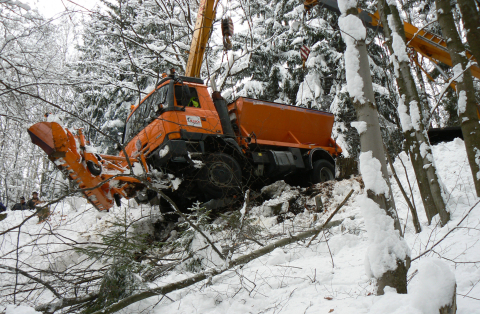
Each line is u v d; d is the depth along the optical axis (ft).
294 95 53.72
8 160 47.19
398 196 21.57
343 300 9.97
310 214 21.95
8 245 24.95
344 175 29.37
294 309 10.15
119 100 45.50
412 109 16.98
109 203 21.84
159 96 25.48
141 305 12.25
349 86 10.02
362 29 10.07
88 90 38.60
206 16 32.30
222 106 27.50
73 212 30.01
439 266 7.54
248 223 17.42
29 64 22.33
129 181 21.91
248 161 27.66
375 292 9.55
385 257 9.06
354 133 48.62
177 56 41.34
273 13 54.39
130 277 12.56
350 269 12.62
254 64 52.70
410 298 8.20
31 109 24.16
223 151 26.23
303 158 32.12
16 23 24.94
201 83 27.27
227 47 33.22
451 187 19.70
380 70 44.55
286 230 19.54
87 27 37.32
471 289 9.20
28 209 35.12
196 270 14.89
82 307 12.92
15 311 9.91
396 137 38.14
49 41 29.17
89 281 14.17
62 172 20.30
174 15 42.83
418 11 51.60
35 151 49.88
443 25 17.31
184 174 24.81
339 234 16.70
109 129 45.75
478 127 16.33
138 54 42.52
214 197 25.21
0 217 31.48
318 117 33.58
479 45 15.78
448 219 15.31
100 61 37.37
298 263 14.33
